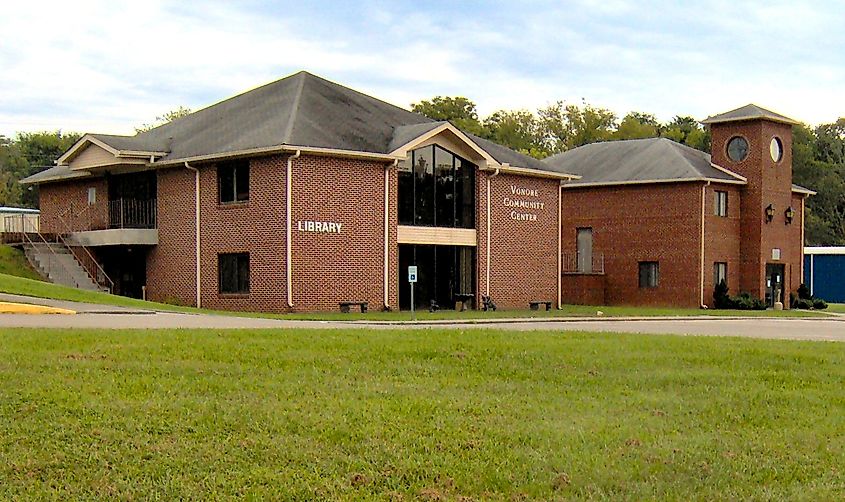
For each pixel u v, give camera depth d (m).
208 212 34.75
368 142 34.50
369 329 18.98
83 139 37.25
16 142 92.31
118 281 38.78
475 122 86.06
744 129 49.78
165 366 12.94
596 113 93.81
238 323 21.92
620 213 49.59
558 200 41.09
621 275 49.47
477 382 13.09
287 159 32.19
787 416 11.91
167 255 36.38
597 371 14.25
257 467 8.92
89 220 40.44
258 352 14.38
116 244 36.59
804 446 10.50
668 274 48.12
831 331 26.94
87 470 8.69
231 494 8.30
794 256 52.28
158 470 8.74
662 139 51.75
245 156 33.06
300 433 9.94
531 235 39.91
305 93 36.62
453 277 37.31
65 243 38.91
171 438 9.58
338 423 10.32
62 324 19.08
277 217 32.44
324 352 14.65
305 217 32.53
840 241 87.31
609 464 9.42
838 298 62.84
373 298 34.25
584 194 50.72
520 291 39.41
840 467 9.79
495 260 38.38
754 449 10.27
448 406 11.41
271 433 9.89
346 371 13.35
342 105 37.00
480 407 11.45
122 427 9.82
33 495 8.11
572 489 8.76
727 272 48.97
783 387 13.70
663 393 12.91
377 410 10.99
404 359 14.43
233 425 10.06
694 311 42.16
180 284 35.84
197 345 14.80
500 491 8.69
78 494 8.19
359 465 9.10
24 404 10.44
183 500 8.16
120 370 12.49
